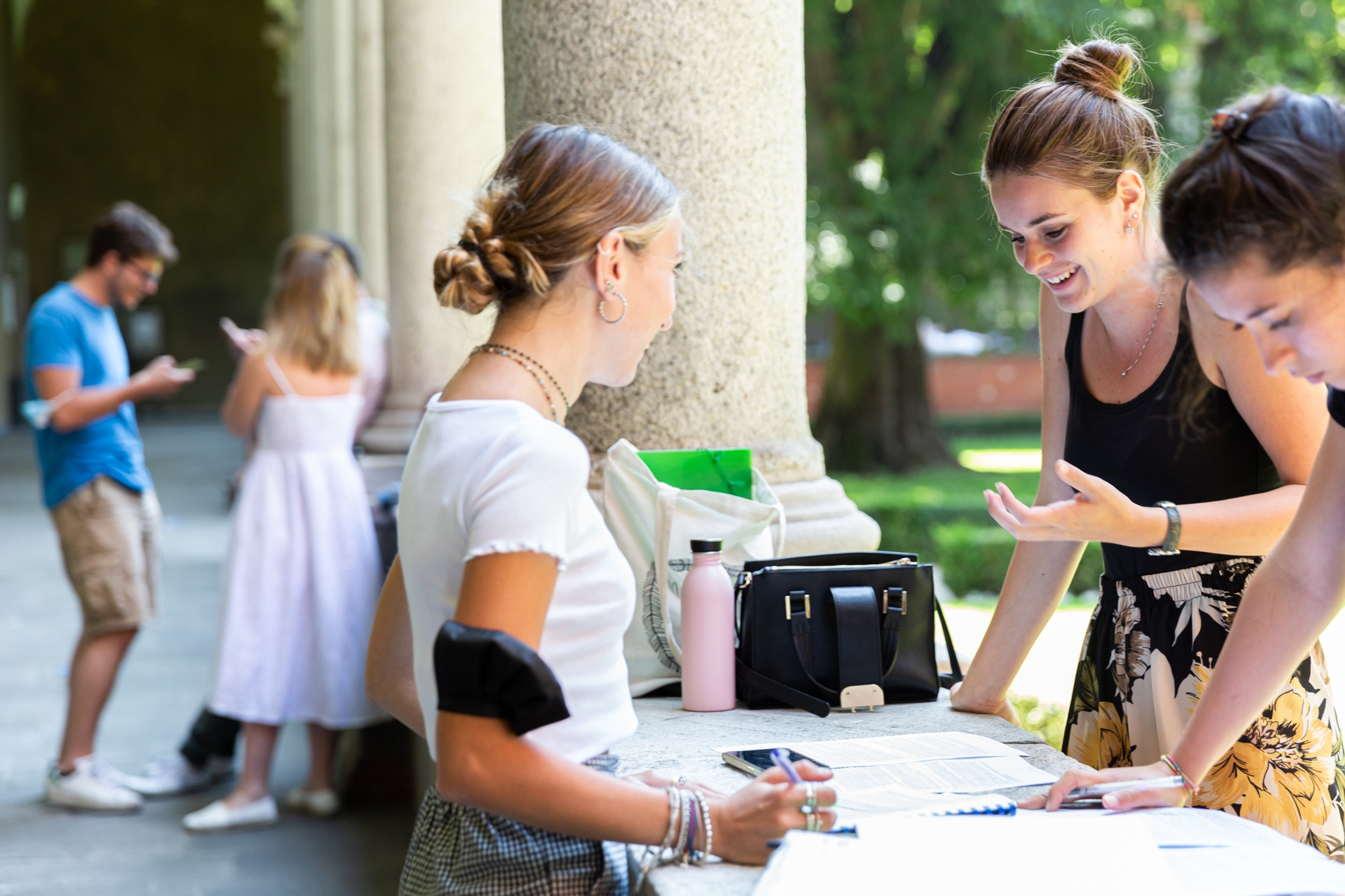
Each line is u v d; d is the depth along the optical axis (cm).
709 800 148
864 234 1281
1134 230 185
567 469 140
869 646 215
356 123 707
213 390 2581
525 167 151
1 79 2178
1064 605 723
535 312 151
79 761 468
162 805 469
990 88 1300
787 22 264
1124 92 189
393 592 173
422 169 532
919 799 159
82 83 2506
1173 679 194
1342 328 129
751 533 232
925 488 1282
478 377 150
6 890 385
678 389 261
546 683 132
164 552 1009
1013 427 2370
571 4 250
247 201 2578
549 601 138
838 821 147
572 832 140
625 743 197
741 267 262
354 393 457
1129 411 195
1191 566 193
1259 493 190
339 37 875
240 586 442
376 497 518
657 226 152
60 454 454
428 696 149
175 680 647
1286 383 177
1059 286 188
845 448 1559
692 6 251
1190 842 142
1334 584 159
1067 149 179
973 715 212
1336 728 192
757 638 217
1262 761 186
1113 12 1161
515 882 149
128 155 2538
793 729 204
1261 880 130
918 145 1327
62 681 647
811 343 2647
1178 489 192
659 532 229
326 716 442
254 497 445
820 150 1330
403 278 542
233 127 2567
